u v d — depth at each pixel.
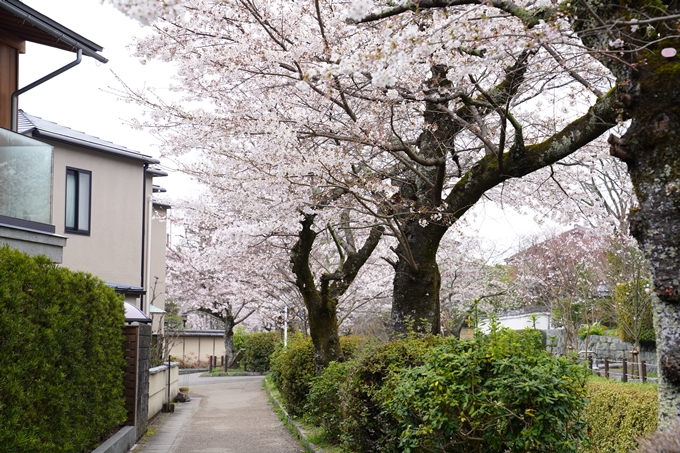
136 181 17.81
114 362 8.16
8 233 6.84
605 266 18.64
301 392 11.43
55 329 5.59
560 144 6.64
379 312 22.78
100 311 7.34
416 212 7.88
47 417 5.49
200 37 8.14
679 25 3.67
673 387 3.85
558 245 21.06
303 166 7.52
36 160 7.61
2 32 9.77
